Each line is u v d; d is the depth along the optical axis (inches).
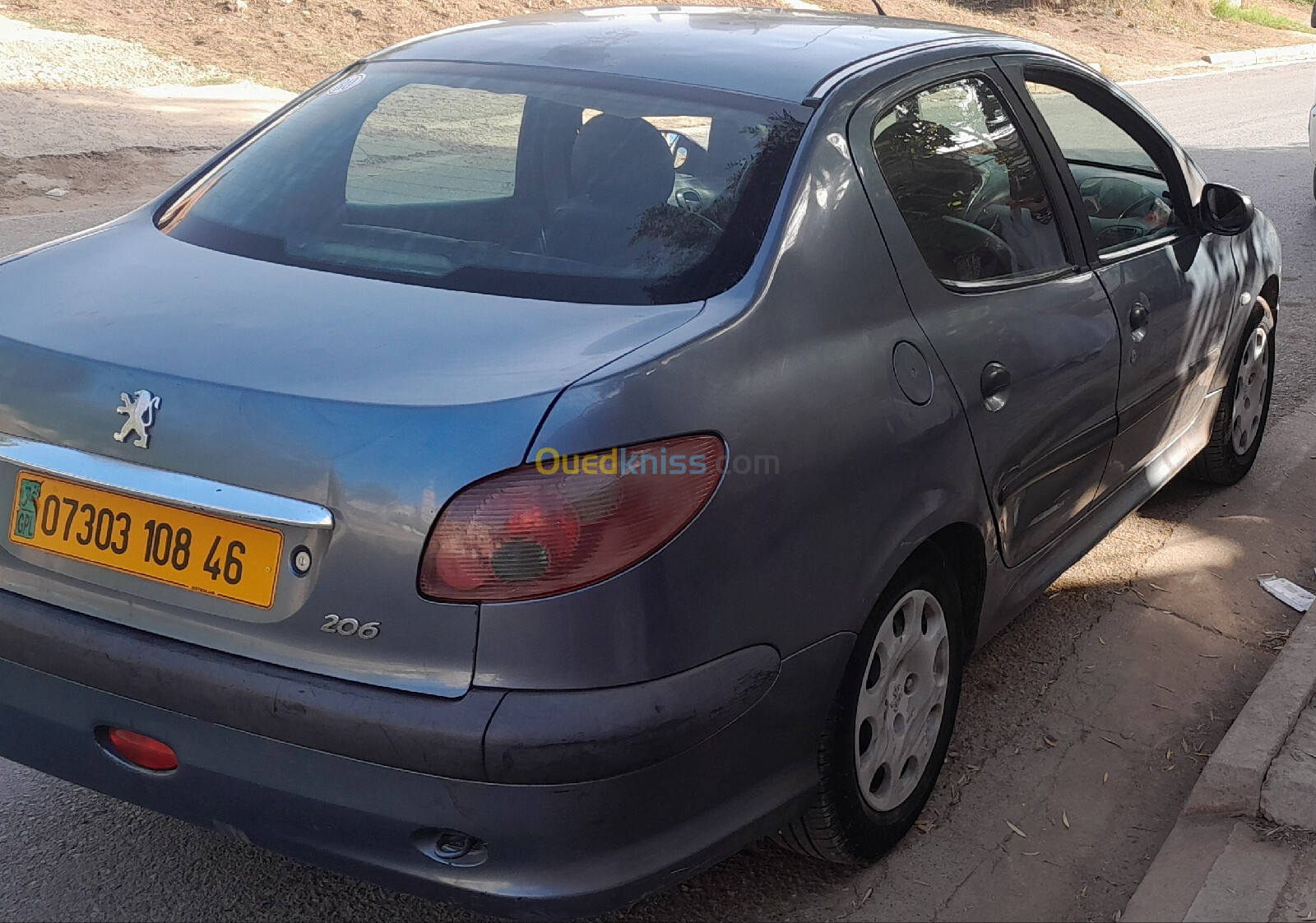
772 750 96.3
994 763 132.9
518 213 106.6
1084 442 137.5
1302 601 169.3
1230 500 200.7
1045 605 166.7
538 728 81.2
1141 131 164.1
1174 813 126.3
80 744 93.7
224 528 85.7
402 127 117.5
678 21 134.8
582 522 81.5
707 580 87.3
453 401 82.4
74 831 117.9
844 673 102.0
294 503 82.9
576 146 110.3
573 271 100.3
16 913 106.7
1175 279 158.6
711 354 90.9
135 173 409.4
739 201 103.7
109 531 89.4
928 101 122.9
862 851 111.7
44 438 90.4
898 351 106.4
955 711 122.3
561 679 82.3
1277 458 216.7
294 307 95.4
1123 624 162.6
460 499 80.7
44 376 90.7
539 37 130.0
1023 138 136.1
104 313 96.0
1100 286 140.2
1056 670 151.3
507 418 81.6
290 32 632.4
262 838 89.7
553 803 83.1
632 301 97.0
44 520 91.7
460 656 82.0
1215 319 172.2
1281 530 191.3
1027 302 126.0
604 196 106.2
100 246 111.5
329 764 84.5
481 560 80.7
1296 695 132.0
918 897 112.9
